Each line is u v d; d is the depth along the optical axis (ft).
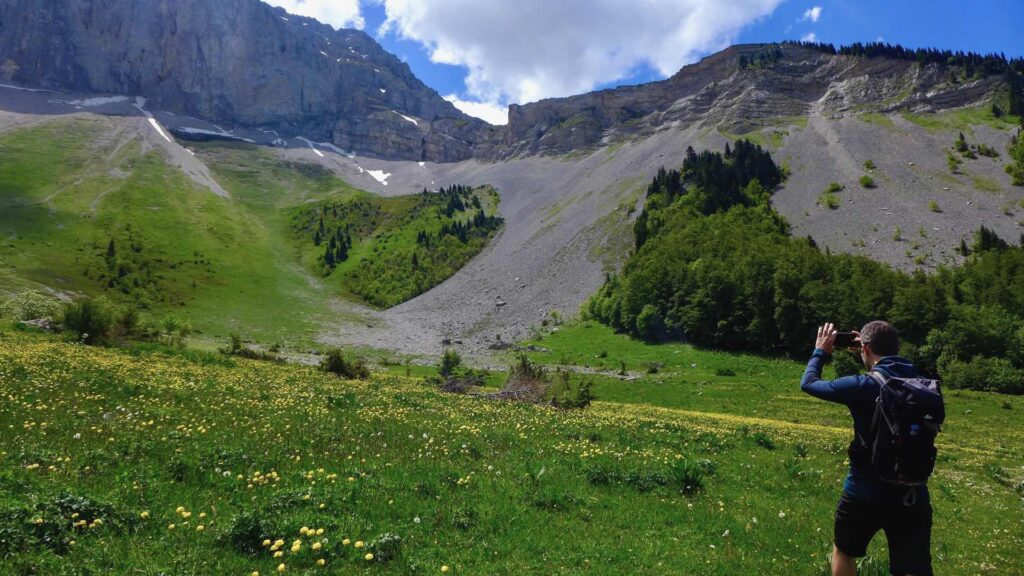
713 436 87.35
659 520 38.06
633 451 61.31
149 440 42.47
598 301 510.99
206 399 67.62
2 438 39.65
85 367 87.45
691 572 30.09
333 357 166.20
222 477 35.73
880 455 19.84
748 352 384.88
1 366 76.02
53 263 565.12
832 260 447.42
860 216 636.89
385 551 26.78
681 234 550.36
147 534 26.02
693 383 271.90
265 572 23.71
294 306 625.00
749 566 31.96
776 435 111.86
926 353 331.16
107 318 174.81
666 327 429.38
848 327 363.97
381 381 163.12
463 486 39.63
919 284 377.30
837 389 21.35
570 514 36.99
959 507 58.75
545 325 528.63
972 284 416.26
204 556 24.32
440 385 170.60
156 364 115.03
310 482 36.47
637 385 265.75
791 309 375.66
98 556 23.32
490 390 167.53
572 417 95.14
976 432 179.32
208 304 570.05
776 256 423.23
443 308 644.27
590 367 354.95
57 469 33.37
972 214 613.52
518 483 41.81
